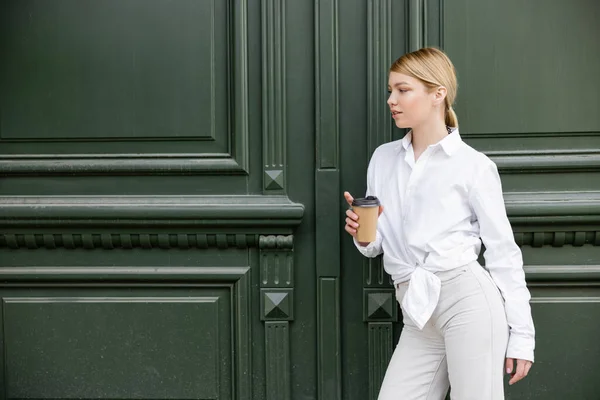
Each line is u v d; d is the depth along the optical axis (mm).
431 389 2139
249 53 2604
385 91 2545
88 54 2629
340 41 2564
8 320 2691
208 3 2600
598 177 2562
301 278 2637
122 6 2613
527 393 2605
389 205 2209
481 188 2057
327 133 2562
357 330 2625
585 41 2512
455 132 2113
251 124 2623
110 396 2695
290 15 2582
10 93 2652
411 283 2072
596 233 2545
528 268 2564
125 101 2635
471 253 2078
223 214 2568
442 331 2072
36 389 2697
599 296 2580
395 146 2256
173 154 2645
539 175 2572
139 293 2682
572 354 2582
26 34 2633
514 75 2533
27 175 2676
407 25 2531
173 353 2678
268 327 2631
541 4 2512
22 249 2695
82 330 2686
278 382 2643
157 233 2631
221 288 2672
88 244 2660
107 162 2645
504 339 2016
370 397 2617
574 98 2529
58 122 2648
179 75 2621
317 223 2590
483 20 2525
